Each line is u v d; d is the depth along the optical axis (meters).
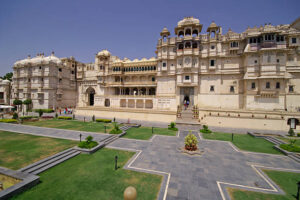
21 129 24.38
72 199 8.40
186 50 38.47
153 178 10.66
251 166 12.95
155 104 41.00
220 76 39.00
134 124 31.09
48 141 18.09
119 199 8.46
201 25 38.28
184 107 38.47
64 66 58.22
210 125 32.19
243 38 36.56
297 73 33.38
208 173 11.55
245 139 21.75
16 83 57.47
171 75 42.59
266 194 9.21
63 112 49.41
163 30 42.31
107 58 53.16
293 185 10.25
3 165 11.80
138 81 49.78
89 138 16.58
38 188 9.28
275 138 21.78
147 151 15.89
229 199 8.68
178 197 8.73
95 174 11.07
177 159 13.99
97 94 54.19
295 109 32.00
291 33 33.88
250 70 35.09
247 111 31.81
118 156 14.48
